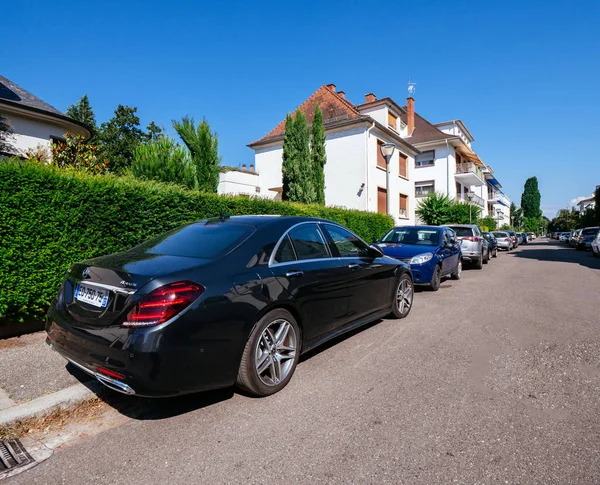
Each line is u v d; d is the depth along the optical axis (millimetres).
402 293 5754
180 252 3312
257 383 3111
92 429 2789
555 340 4688
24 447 2568
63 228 4727
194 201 6500
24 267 4391
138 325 2523
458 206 25609
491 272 12367
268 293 3195
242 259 3221
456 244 10117
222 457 2410
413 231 9359
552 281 9875
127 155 31469
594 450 2432
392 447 2488
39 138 11758
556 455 2385
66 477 2246
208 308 2754
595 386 3381
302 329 3602
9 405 2928
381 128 20750
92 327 2723
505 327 5312
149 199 5691
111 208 5211
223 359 2840
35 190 4469
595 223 42188
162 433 2709
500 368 3824
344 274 4188
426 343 4625
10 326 4641
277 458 2389
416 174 32375
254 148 23891
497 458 2359
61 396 3080
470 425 2754
